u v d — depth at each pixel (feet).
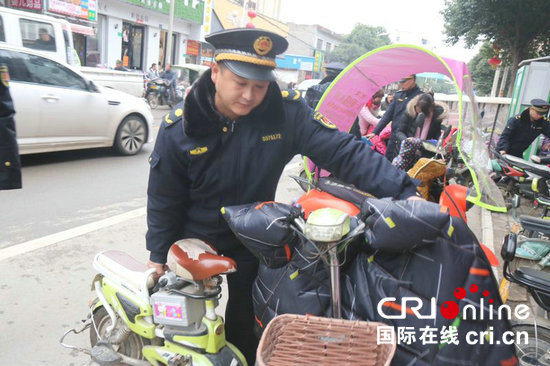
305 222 5.13
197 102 5.60
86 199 17.48
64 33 32.53
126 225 15.12
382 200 4.92
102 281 7.74
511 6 48.80
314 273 5.18
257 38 5.07
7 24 27.84
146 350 7.06
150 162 6.30
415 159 11.79
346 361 4.36
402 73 10.45
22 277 11.32
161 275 6.93
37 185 18.67
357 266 5.25
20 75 19.83
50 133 21.07
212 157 6.05
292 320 4.66
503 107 31.83
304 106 6.28
